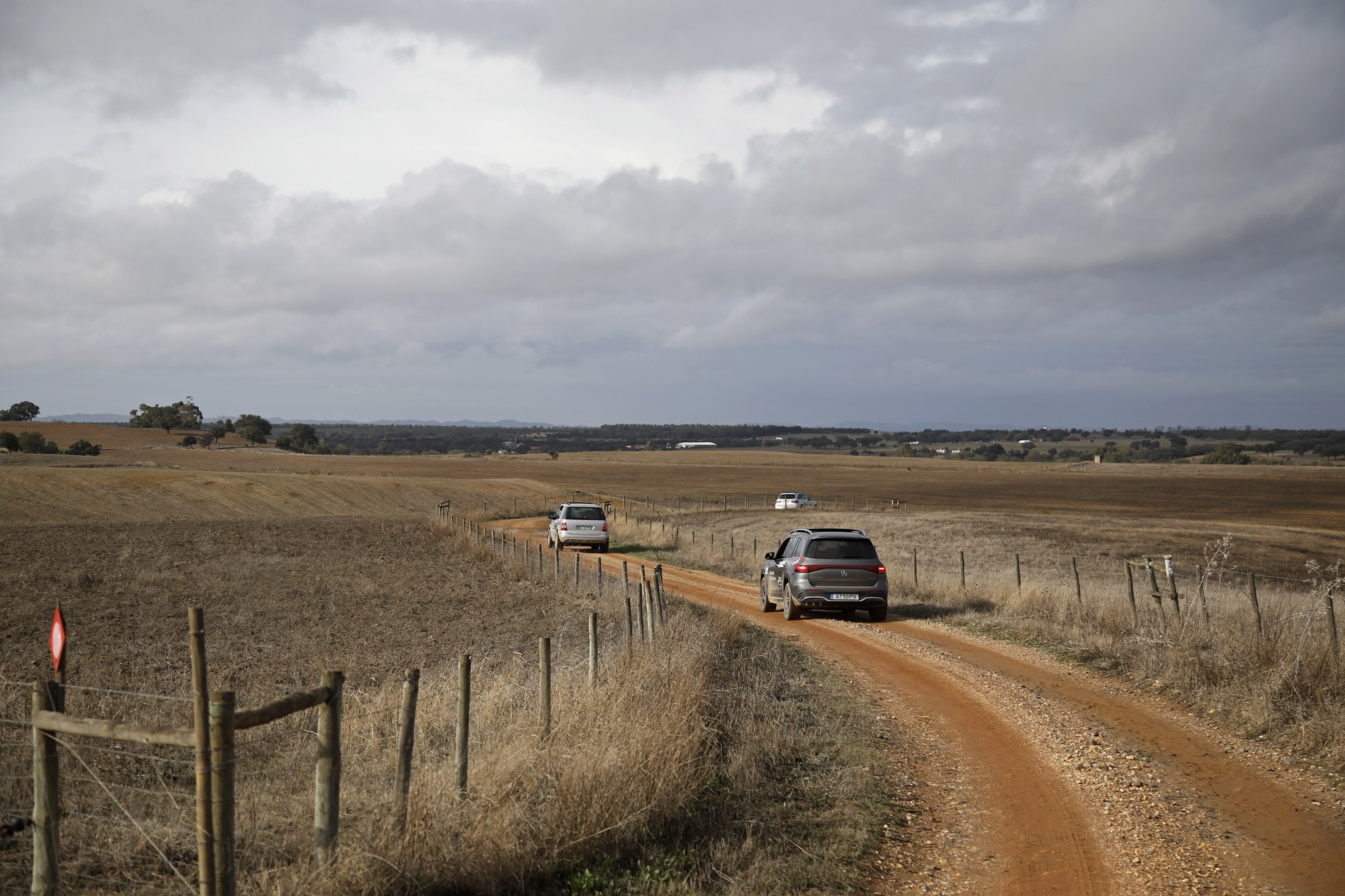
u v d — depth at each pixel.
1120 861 5.94
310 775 7.35
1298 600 15.38
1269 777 7.57
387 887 4.89
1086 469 173.38
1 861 5.31
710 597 22.11
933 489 111.06
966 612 18.41
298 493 72.50
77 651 13.73
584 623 16.44
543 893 5.23
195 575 24.33
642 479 128.50
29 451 127.38
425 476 113.88
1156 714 9.89
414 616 17.75
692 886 5.33
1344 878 5.57
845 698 10.80
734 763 7.62
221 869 4.17
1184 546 41.12
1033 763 8.16
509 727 7.57
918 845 6.28
